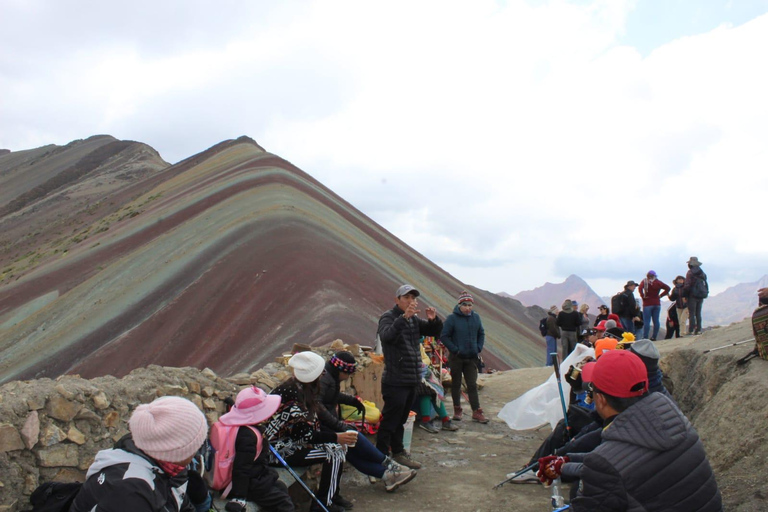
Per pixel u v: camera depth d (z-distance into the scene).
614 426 2.92
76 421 3.85
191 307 44.19
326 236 55.44
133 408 4.29
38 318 55.78
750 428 5.36
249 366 33.22
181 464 2.85
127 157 177.25
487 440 8.12
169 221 70.62
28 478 3.51
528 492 5.99
